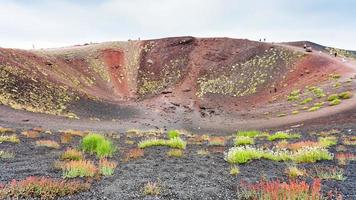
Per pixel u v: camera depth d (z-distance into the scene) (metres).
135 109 70.38
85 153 15.84
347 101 46.84
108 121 52.84
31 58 86.38
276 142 21.81
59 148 17.98
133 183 9.34
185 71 104.62
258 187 8.27
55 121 44.09
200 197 7.98
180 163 13.14
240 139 20.94
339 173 10.32
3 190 7.71
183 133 34.91
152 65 110.75
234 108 73.31
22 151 16.27
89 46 121.75
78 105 62.69
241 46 109.50
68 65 99.31
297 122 40.88
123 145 20.92
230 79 93.12
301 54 92.50
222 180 9.84
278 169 11.60
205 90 89.19
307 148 14.30
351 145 17.92
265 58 97.75
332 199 7.51
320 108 47.66
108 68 107.56
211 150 18.08
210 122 58.12
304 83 75.44
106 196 7.99
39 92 61.16
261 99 76.44
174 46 117.44
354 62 93.62
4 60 70.12
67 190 8.18
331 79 69.69
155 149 17.95
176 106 76.56
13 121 38.16
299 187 7.19
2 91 54.12
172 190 8.59
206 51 111.31
